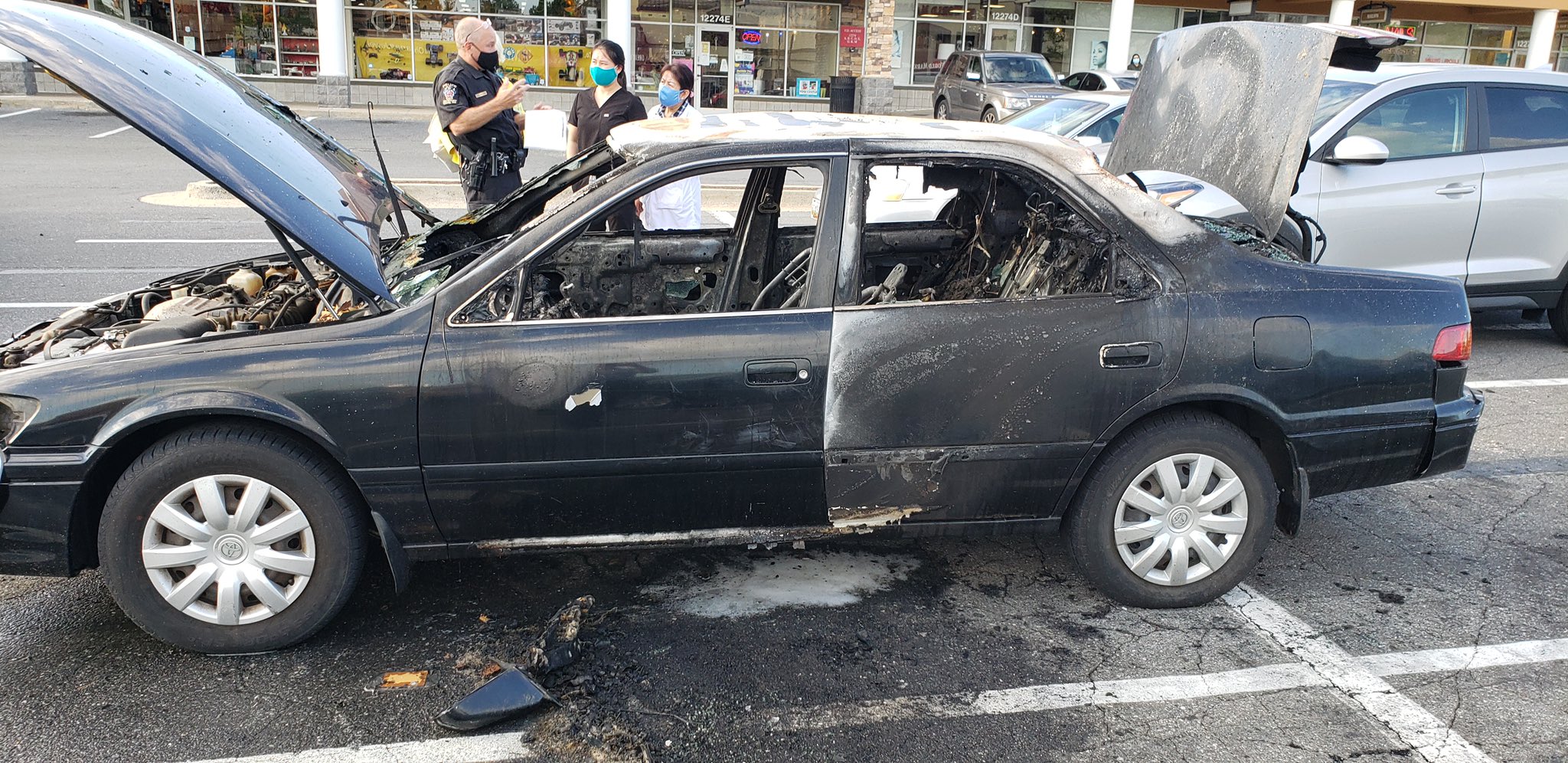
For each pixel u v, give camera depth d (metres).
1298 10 25.45
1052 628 3.45
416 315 3.08
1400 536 4.20
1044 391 3.28
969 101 19.58
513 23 22.38
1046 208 3.78
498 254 3.14
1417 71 6.64
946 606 3.59
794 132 3.35
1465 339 3.59
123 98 3.06
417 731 2.86
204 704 2.96
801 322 3.20
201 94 3.40
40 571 3.07
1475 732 2.91
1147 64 5.18
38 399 2.97
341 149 4.26
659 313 4.37
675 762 2.75
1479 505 4.52
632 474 3.20
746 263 4.37
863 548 4.04
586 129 6.98
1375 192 6.31
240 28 21.45
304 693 3.02
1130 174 4.71
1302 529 4.27
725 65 23.70
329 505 3.11
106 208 10.76
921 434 3.27
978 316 3.26
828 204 3.25
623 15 21.14
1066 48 25.59
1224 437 3.43
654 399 3.13
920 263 4.52
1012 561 3.94
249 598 3.20
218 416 3.07
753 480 3.27
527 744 2.81
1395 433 3.54
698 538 3.35
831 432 3.23
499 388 3.06
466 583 3.69
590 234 4.39
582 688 3.06
